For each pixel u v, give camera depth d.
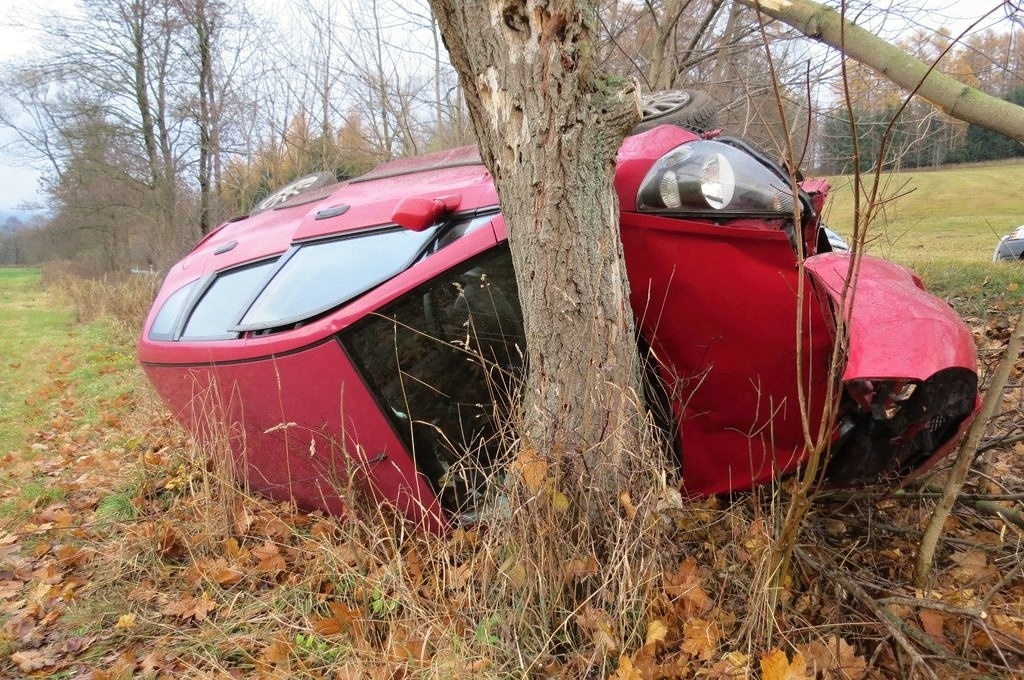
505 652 2.12
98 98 19.31
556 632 2.13
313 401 2.90
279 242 3.57
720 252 2.38
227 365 3.23
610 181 2.21
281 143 12.17
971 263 7.18
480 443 2.66
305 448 3.06
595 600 2.17
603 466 2.20
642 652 2.01
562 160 2.06
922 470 2.34
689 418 2.56
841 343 2.00
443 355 2.69
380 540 2.62
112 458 4.99
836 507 2.69
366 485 2.90
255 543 3.27
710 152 2.45
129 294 15.38
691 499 2.57
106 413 6.59
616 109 2.10
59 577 3.24
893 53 2.00
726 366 2.44
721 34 7.13
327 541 2.81
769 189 2.36
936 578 2.31
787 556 2.04
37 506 4.30
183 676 2.43
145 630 2.76
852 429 2.28
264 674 2.32
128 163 19.88
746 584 2.17
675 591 2.14
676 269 2.43
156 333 4.12
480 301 2.64
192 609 2.82
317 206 3.67
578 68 2.00
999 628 2.07
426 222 2.63
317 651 2.38
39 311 20.73
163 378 3.94
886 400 2.08
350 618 2.43
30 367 10.26
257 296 3.29
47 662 2.62
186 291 4.08
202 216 16.45
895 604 2.07
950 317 1.99
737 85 6.28
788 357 2.36
